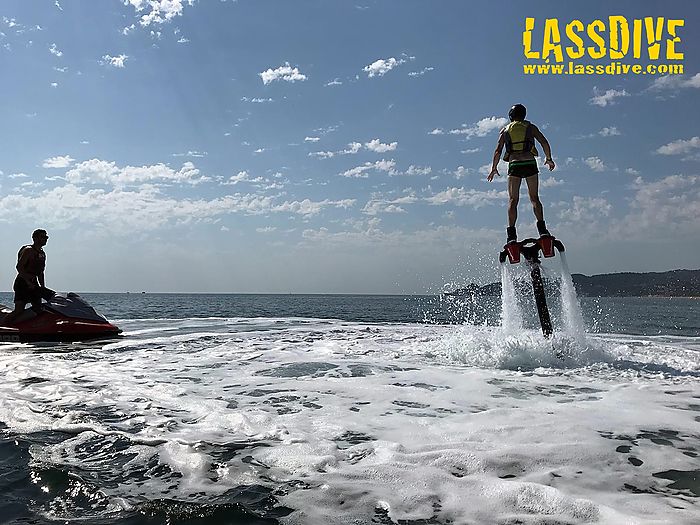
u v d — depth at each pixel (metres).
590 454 3.76
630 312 30.16
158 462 3.65
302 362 8.12
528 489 3.14
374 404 5.34
